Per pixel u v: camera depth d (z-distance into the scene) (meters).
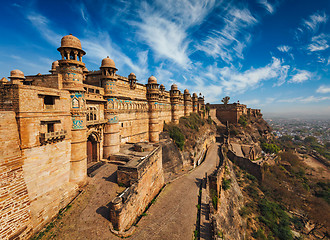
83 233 13.77
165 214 20.39
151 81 41.19
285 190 46.84
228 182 39.56
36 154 14.22
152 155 25.14
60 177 16.95
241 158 57.25
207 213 21.19
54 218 15.12
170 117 56.88
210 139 72.31
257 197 42.66
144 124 40.44
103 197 17.75
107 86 26.48
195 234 17.28
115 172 22.56
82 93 19.33
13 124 12.57
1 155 11.42
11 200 11.79
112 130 26.81
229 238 24.91
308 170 70.06
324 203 42.28
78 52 19.05
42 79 18.53
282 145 101.75
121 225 14.82
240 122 95.12
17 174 12.45
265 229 33.22
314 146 131.25
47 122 15.58
